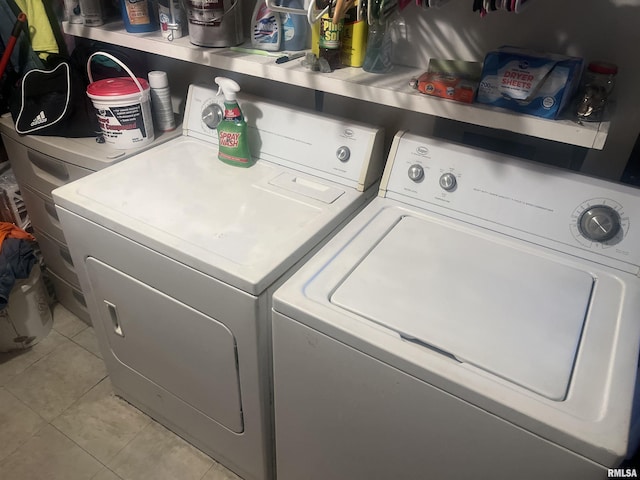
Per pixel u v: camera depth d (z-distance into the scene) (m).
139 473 1.64
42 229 1.96
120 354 1.64
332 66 1.35
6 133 1.78
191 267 1.16
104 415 1.82
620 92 1.21
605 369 0.90
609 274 1.11
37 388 1.91
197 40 1.48
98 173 1.47
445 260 1.16
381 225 1.27
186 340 1.34
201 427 1.58
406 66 1.44
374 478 1.15
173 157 1.59
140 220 1.26
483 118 1.12
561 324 0.99
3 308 1.84
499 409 0.84
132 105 1.56
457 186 1.27
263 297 1.11
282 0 1.39
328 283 1.08
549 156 1.35
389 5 1.20
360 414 1.06
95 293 1.53
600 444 0.76
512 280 1.10
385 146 1.63
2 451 1.69
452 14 1.31
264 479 1.53
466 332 0.96
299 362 1.10
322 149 1.45
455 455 0.96
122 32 1.65
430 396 0.92
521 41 1.27
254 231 1.23
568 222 1.15
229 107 1.48
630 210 1.09
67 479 1.62
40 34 1.75
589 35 1.18
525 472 0.87
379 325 0.98
